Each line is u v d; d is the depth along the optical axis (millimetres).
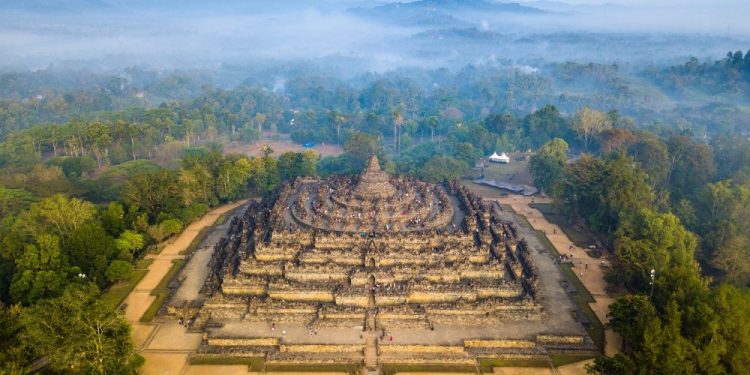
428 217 129625
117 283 113875
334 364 86312
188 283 112562
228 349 88812
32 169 178250
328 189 150500
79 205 127938
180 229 139500
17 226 117688
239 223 141125
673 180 180000
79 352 74688
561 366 86625
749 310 77750
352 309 96750
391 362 86812
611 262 117625
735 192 139875
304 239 116500
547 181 182625
